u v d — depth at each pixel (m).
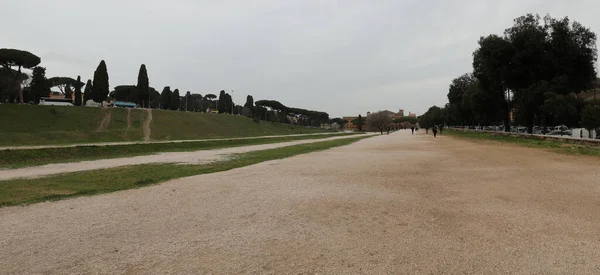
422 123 155.25
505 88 39.94
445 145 25.34
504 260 3.69
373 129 142.12
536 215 5.41
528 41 31.28
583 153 15.30
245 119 108.06
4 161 17.72
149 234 4.74
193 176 10.59
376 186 8.23
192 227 5.05
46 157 19.84
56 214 5.90
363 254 3.91
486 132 44.88
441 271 3.43
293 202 6.62
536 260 3.68
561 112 28.02
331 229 4.86
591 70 30.50
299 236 4.57
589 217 5.25
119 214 5.87
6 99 72.06
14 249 4.20
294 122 161.25
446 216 5.44
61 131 49.34
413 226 4.95
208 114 95.38
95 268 3.60
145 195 7.54
